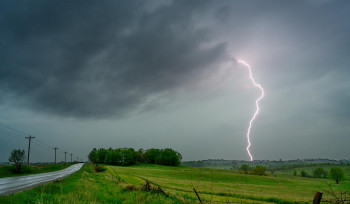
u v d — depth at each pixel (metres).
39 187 17.06
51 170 68.62
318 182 85.62
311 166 186.38
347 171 125.06
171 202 15.79
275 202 28.94
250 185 63.34
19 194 13.25
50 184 18.73
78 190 17.22
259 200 29.38
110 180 34.91
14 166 49.38
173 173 84.69
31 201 11.84
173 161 167.88
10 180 28.73
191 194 24.95
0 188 19.00
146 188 19.75
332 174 90.19
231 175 87.88
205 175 83.44
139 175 66.69
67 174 45.66
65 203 11.52
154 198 16.39
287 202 29.19
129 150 169.00
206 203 17.31
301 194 44.16
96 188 20.28
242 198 29.44
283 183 79.00
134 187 20.69
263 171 109.06
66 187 18.72
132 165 156.25
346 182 85.56
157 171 90.06
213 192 31.94
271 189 53.50
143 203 14.55
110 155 159.12
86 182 26.42
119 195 17.25
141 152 186.50
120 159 156.38
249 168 114.31
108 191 19.50
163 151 175.38
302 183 80.69
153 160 176.62
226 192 33.75
